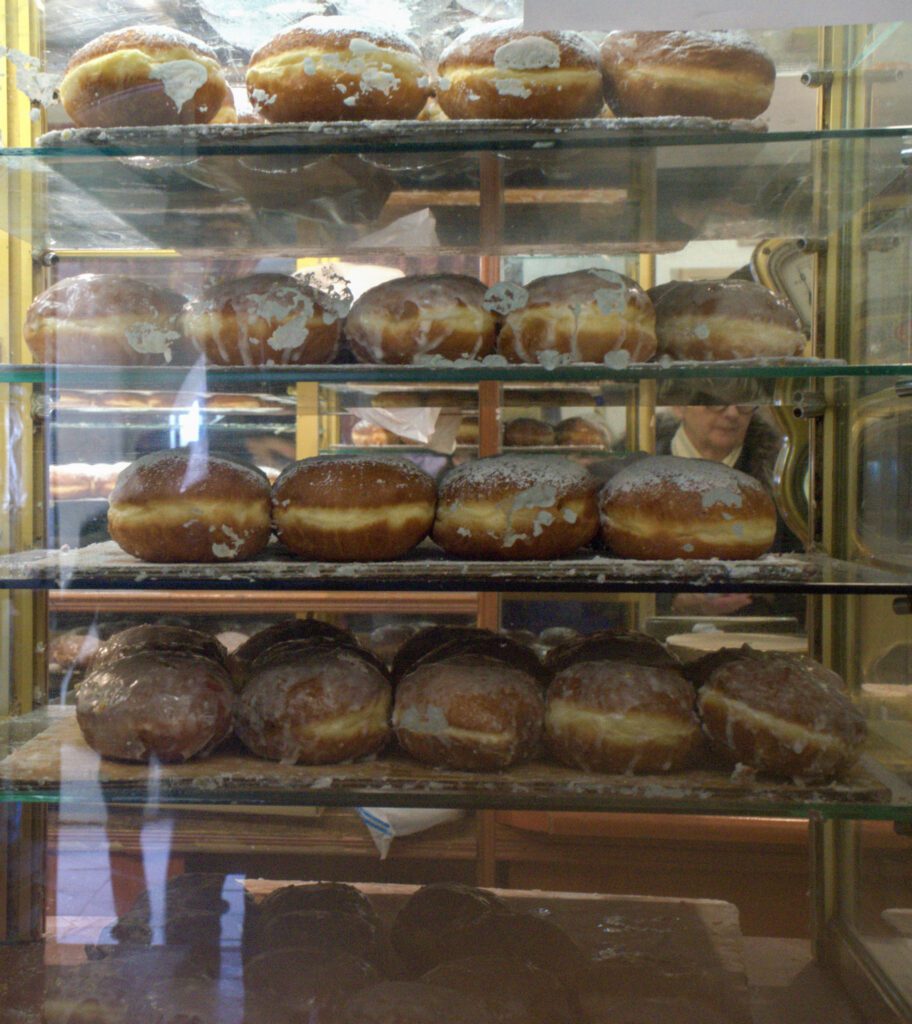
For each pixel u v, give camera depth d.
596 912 1.12
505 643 1.14
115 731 1.03
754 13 0.96
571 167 1.09
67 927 1.07
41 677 1.14
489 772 1.03
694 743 1.05
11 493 1.11
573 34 1.06
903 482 1.08
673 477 1.07
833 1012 1.01
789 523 1.20
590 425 1.22
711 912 1.12
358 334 1.08
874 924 1.06
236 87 1.13
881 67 1.08
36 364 1.05
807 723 1.00
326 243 1.23
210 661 1.09
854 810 0.99
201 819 1.08
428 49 1.13
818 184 1.13
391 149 1.03
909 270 1.06
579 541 1.10
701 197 1.17
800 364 1.02
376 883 1.13
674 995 1.01
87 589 1.04
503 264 1.24
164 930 1.06
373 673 1.08
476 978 1.02
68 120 1.09
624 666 1.06
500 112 1.05
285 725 1.03
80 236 1.22
